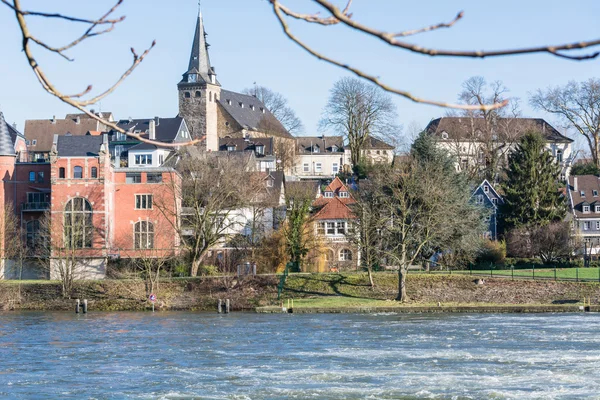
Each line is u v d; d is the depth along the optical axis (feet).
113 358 231.71
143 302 395.34
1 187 468.34
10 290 404.77
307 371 203.21
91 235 446.60
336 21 27.99
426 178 381.81
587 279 382.42
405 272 377.50
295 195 513.45
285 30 27.22
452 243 404.57
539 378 187.93
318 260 444.96
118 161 499.92
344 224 491.72
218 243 442.91
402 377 192.44
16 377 202.59
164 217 462.19
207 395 177.99
